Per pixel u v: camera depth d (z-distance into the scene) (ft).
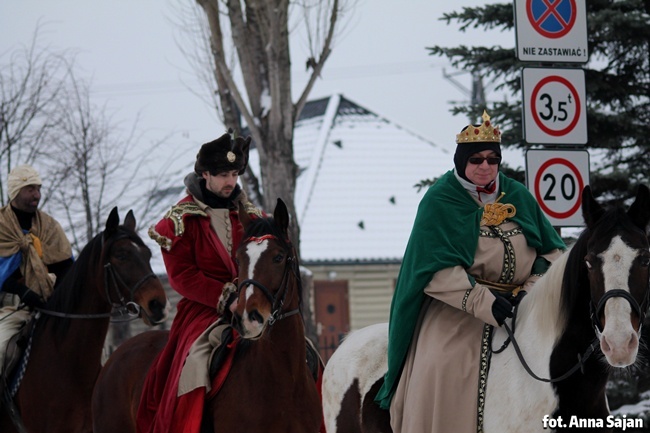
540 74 31.58
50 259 33.81
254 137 61.82
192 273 24.85
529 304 22.13
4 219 32.71
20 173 33.01
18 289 32.01
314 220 120.88
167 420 23.79
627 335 18.37
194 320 25.16
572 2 32.19
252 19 61.72
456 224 23.39
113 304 30.68
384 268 117.29
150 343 28.35
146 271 29.89
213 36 61.67
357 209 122.93
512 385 21.45
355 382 26.17
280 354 23.32
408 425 22.93
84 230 79.77
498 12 45.70
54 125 74.54
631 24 42.39
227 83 61.41
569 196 31.48
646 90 44.98
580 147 32.19
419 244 23.49
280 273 22.53
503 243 23.54
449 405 22.25
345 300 115.96
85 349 30.86
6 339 31.48
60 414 30.81
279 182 61.31
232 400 23.67
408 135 140.15
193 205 25.27
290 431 23.50
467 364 22.35
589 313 20.40
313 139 138.21
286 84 61.46
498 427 21.48
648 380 40.01
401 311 23.81
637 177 43.27
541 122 31.48
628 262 18.92
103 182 77.30
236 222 25.50
